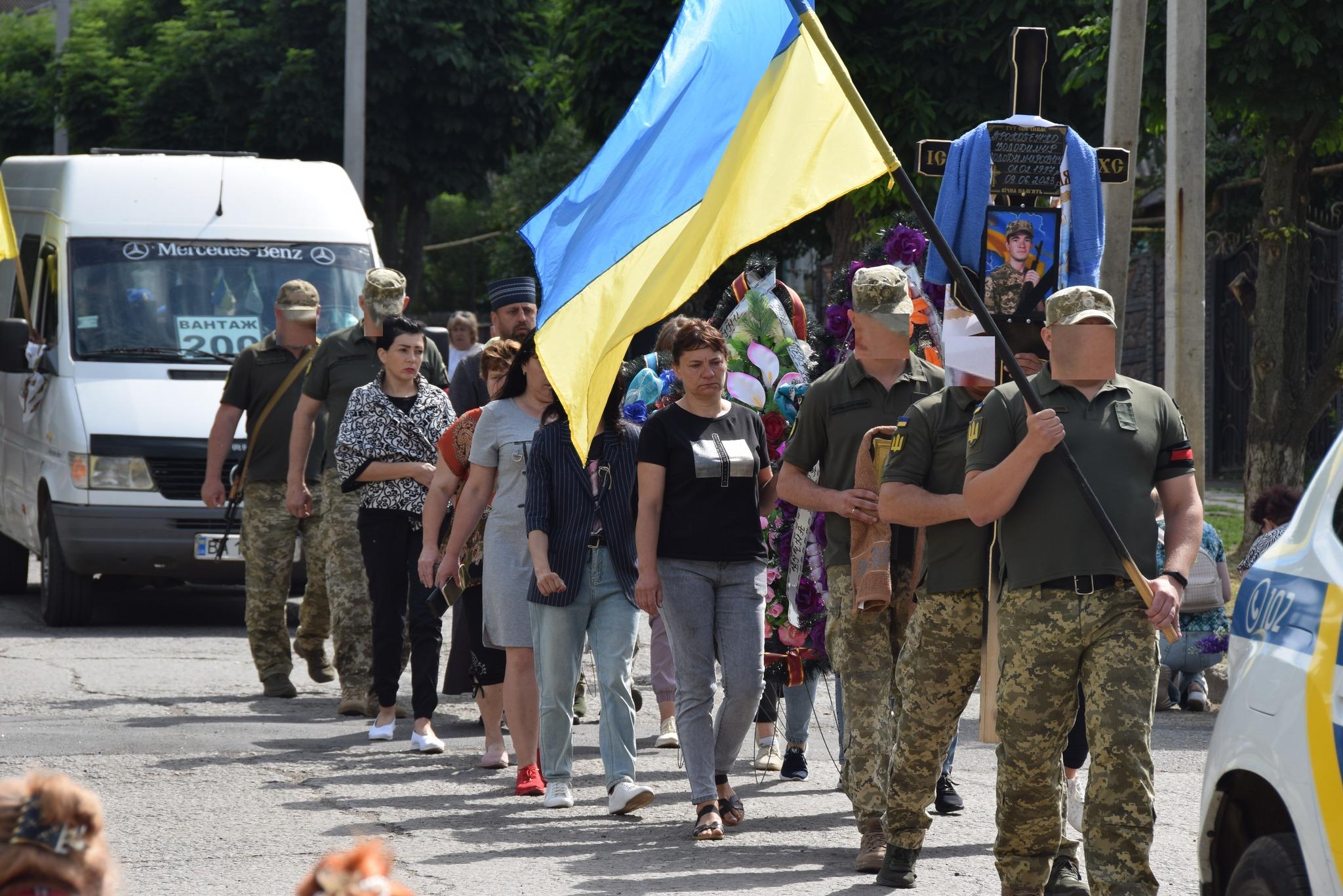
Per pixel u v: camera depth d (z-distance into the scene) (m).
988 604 7.71
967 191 8.88
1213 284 32.88
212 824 9.27
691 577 9.00
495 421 10.20
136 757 11.05
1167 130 15.26
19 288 19.36
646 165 8.12
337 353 12.72
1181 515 6.83
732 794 9.42
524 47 39.56
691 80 8.15
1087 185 8.93
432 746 11.43
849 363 8.65
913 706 7.95
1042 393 6.92
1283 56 17.42
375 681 11.84
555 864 8.49
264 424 13.63
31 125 47.22
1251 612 5.68
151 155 19.61
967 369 8.65
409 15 37.97
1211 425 33.12
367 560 11.78
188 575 16.97
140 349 17.55
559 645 9.66
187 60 38.81
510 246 50.28
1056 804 7.03
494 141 39.88
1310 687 5.02
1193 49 14.95
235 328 17.81
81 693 13.60
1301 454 20.33
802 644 10.23
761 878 8.24
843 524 8.62
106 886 3.12
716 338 9.06
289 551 13.73
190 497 16.81
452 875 8.26
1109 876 6.50
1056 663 6.72
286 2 38.28
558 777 9.85
